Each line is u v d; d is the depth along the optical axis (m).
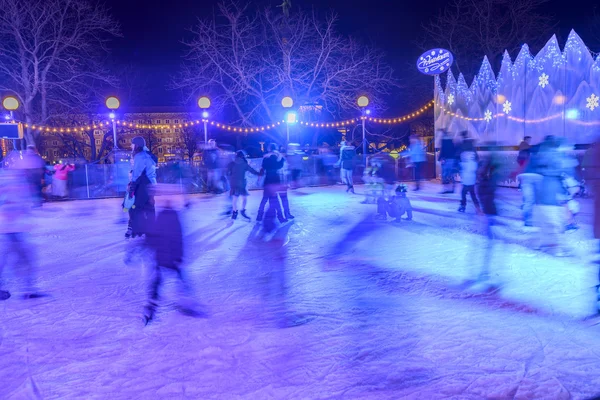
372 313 4.95
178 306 5.32
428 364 3.78
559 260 6.88
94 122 33.81
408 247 8.02
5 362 4.00
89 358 4.04
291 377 3.63
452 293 5.55
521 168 10.35
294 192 18.19
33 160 6.09
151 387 3.52
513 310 4.93
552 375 3.55
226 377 3.65
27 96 22.72
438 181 20.55
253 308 5.22
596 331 4.35
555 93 14.41
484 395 3.30
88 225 11.46
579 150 13.33
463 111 18.50
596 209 4.88
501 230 9.22
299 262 7.23
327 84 24.45
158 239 5.23
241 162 11.57
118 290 6.03
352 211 12.62
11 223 5.86
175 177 18.31
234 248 8.39
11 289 6.15
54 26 22.95
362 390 3.41
